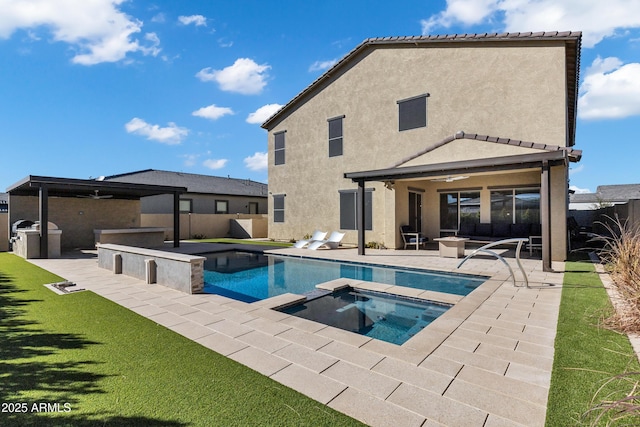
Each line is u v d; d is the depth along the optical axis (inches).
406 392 118.0
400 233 566.6
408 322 236.5
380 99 612.7
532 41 464.1
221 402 112.6
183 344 162.2
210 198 1048.2
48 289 280.1
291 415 105.2
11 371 134.6
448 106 535.2
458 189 587.2
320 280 369.7
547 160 327.9
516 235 502.3
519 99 473.4
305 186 725.3
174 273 280.7
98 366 139.0
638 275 175.0
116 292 269.0
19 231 530.6
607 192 1381.6
